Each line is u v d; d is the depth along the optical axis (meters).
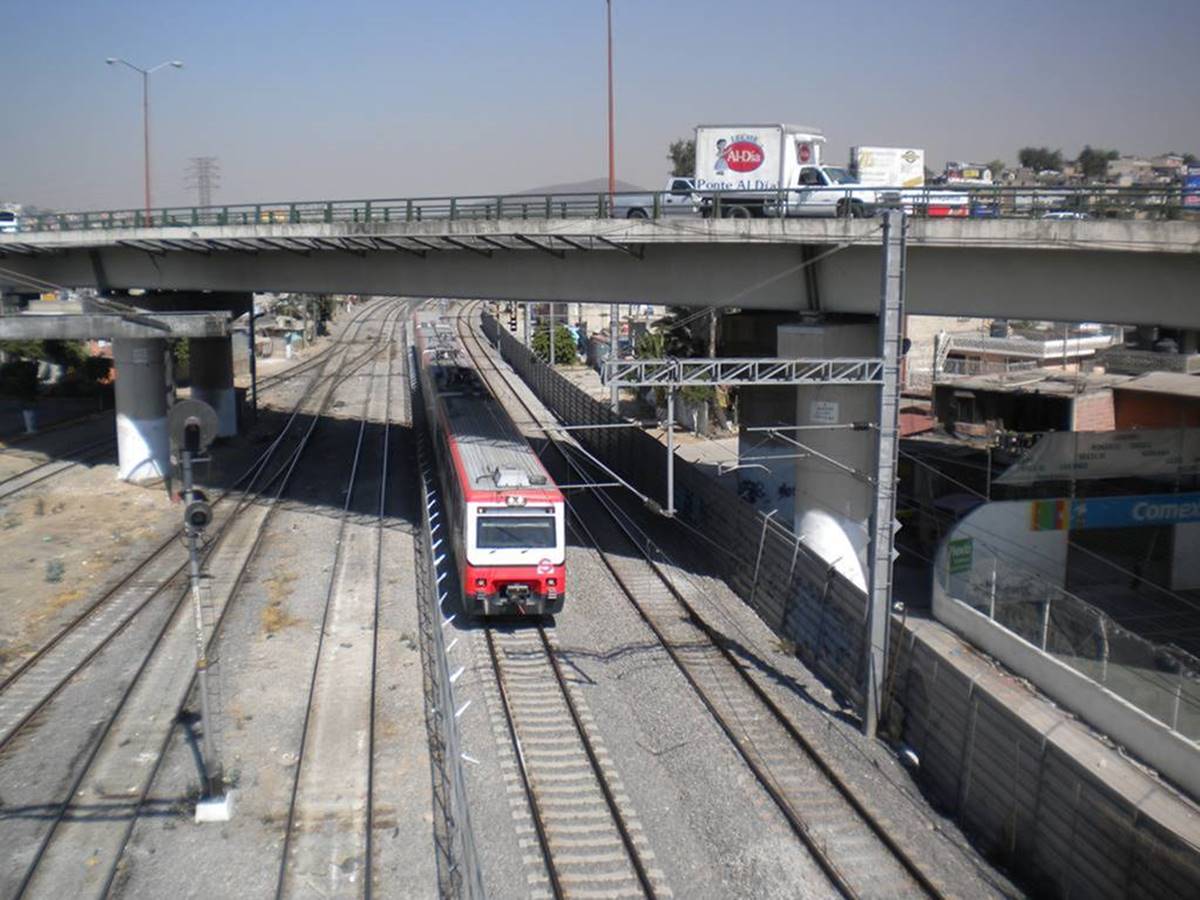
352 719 16.27
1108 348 45.97
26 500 30.78
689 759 15.45
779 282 21.44
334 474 35.50
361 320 102.19
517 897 12.15
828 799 14.45
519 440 24.92
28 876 11.95
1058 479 23.88
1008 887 12.69
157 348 33.16
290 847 12.74
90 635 19.84
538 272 25.19
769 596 21.64
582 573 24.77
